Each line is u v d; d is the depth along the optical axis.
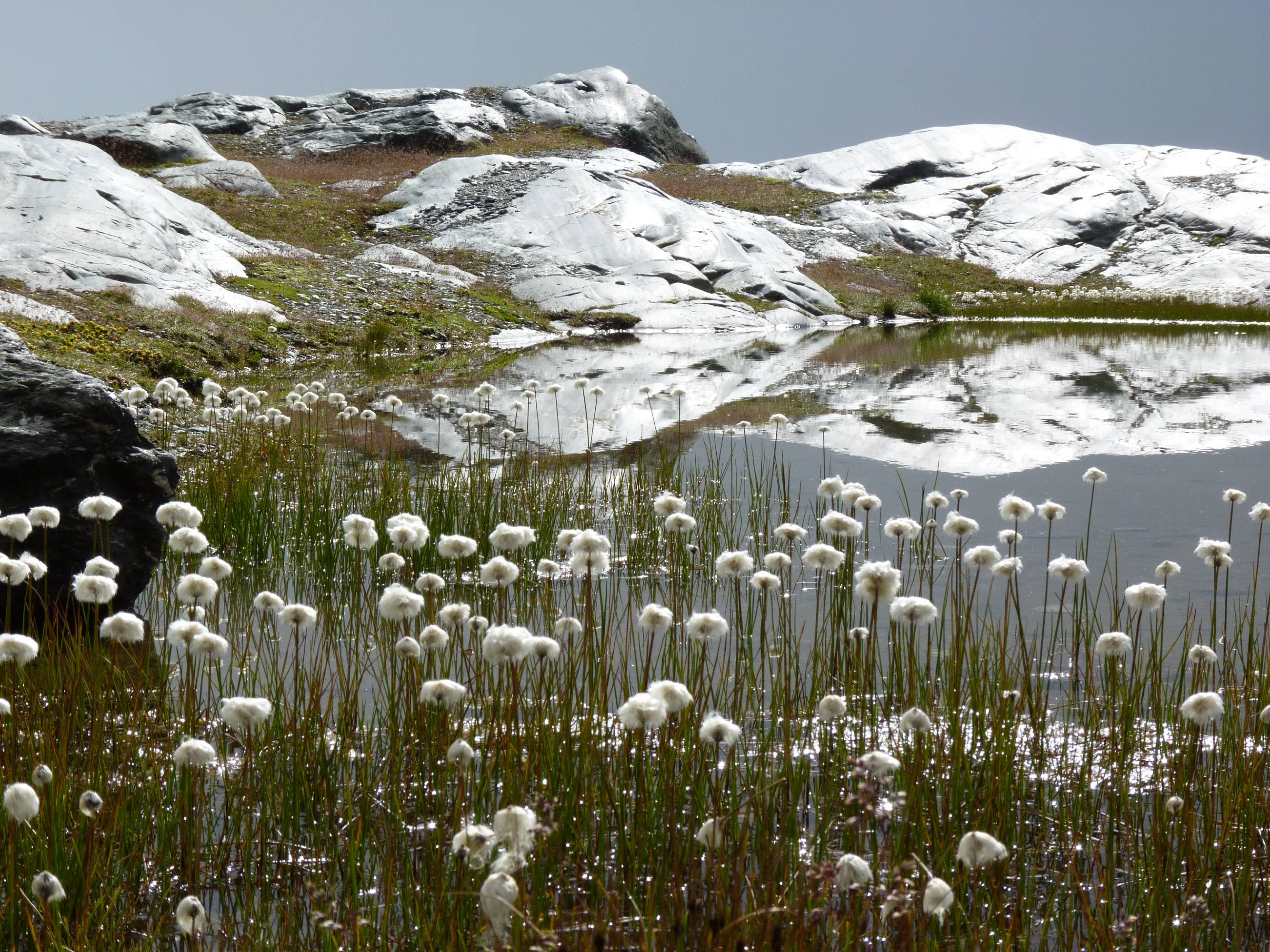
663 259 36.81
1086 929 3.54
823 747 4.45
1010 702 4.89
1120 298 42.50
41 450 6.43
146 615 6.78
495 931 2.38
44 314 18.41
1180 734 4.70
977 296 43.38
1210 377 20.62
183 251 26.09
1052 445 13.08
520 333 30.02
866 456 12.38
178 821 3.95
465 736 4.53
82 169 26.58
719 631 3.66
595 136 60.16
